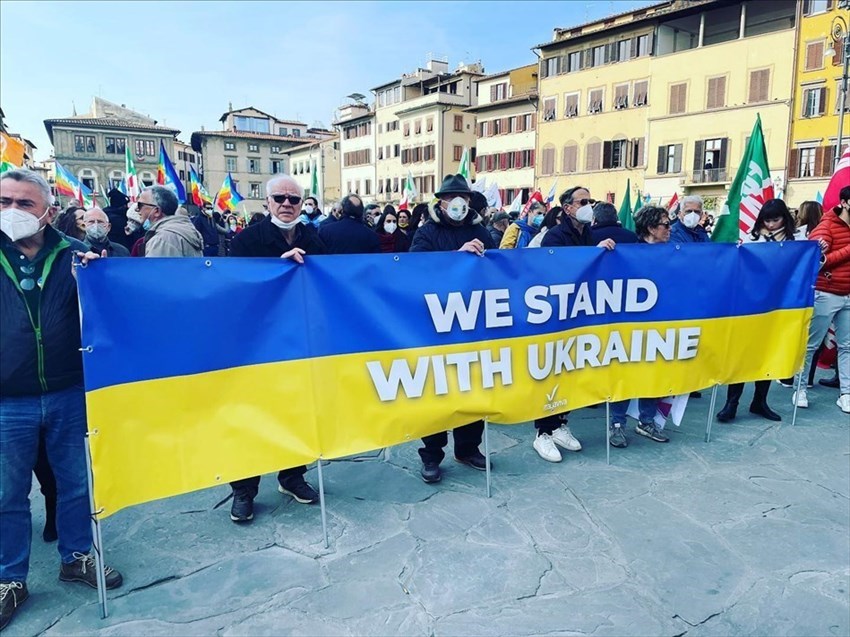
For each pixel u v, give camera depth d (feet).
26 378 8.73
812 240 16.65
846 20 98.12
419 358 11.89
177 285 9.59
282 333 10.61
